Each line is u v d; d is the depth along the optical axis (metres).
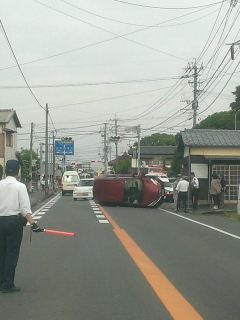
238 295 7.57
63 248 11.93
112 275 8.87
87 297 7.34
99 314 6.48
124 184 27.55
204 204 28.28
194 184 24.77
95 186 28.44
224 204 27.86
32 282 8.33
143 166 60.38
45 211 24.09
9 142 45.94
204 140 28.52
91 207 27.42
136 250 11.63
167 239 13.75
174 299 7.26
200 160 28.41
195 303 7.06
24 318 6.30
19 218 7.36
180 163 48.88
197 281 8.48
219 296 7.49
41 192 58.81
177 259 10.59
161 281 8.43
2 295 7.45
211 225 17.86
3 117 44.59
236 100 53.75
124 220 19.28
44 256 10.79
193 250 11.84
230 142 28.47
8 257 7.52
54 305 6.91
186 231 15.80
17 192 7.36
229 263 10.21
